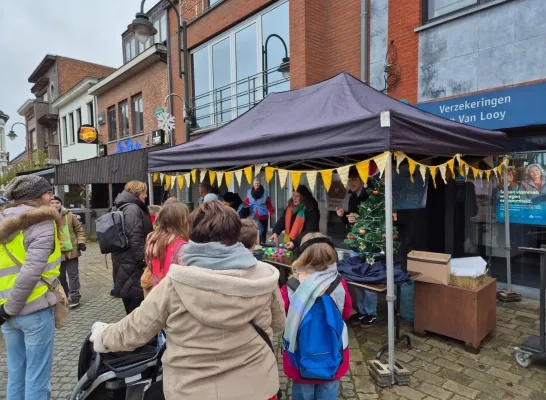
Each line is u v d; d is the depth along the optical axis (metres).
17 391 2.35
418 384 2.98
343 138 3.05
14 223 2.15
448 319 3.57
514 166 5.25
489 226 5.57
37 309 2.27
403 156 2.96
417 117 3.30
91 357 1.91
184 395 1.34
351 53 7.17
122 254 3.52
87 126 15.20
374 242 3.64
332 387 2.12
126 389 1.77
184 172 5.59
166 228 2.78
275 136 3.64
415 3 6.06
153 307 1.40
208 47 10.58
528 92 4.83
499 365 3.24
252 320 1.45
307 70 7.36
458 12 5.60
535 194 5.09
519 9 4.97
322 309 2.05
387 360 3.32
